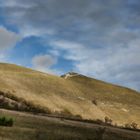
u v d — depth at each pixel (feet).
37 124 130.52
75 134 114.42
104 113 367.86
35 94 326.24
